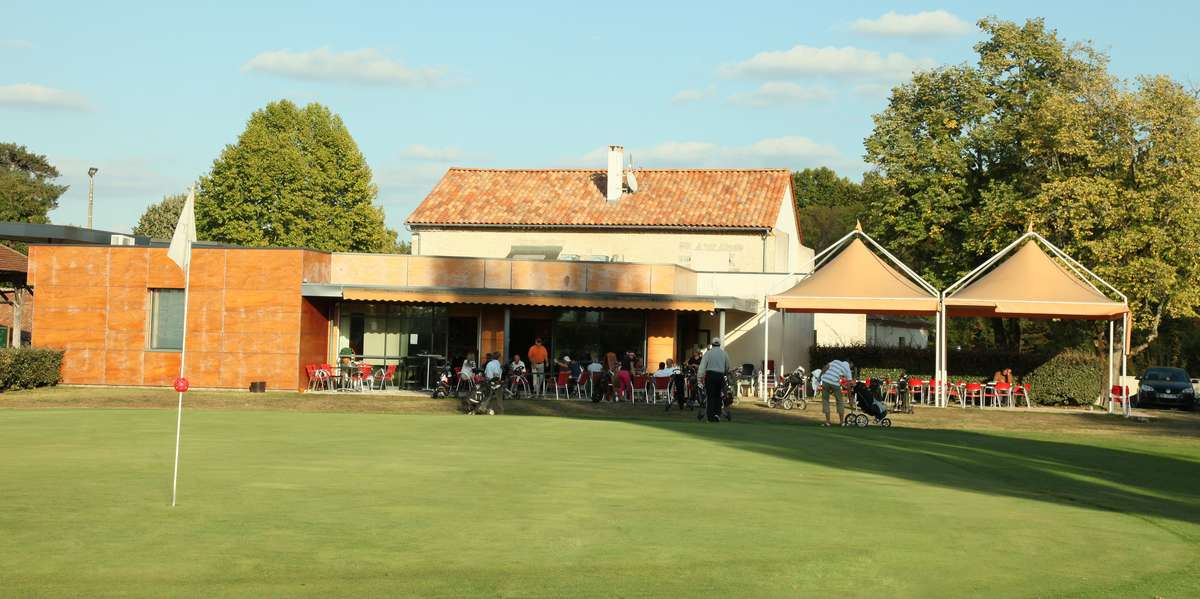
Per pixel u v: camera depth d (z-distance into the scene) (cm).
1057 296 3178
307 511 969
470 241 4491
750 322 3869
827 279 3266
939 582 761
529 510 998
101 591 675
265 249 3325
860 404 2444
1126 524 1066
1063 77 4109
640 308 3328
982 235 4153
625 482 1213
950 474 1463
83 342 3444
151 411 2300
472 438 1744
